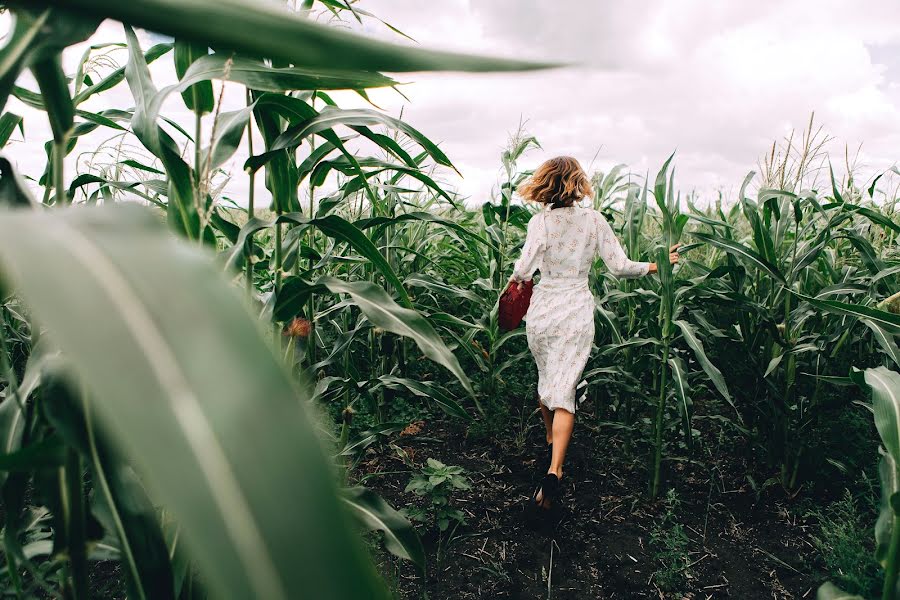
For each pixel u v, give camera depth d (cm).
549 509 269
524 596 218
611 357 330
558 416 275
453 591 219
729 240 271
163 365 22
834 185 287
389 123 143
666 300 263
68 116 79
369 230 302
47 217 29
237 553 20
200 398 22
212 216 177
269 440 22
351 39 25
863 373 133
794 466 284
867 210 261
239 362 24
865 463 274
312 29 25
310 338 222
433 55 24
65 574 91
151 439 20
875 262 271
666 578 222
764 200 289
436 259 437
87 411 69
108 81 159
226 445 21
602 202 384
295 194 172
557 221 290
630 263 289
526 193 301
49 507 78
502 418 349
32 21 66
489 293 404
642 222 319
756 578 228
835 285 278
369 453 320
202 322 24
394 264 343
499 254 386
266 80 112
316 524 21
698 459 318
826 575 226
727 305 285
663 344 271
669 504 276
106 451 71
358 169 159
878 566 206
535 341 295
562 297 289
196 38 25
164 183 187
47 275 24
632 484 297
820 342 274
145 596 74
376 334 320
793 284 298
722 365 307
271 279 308
